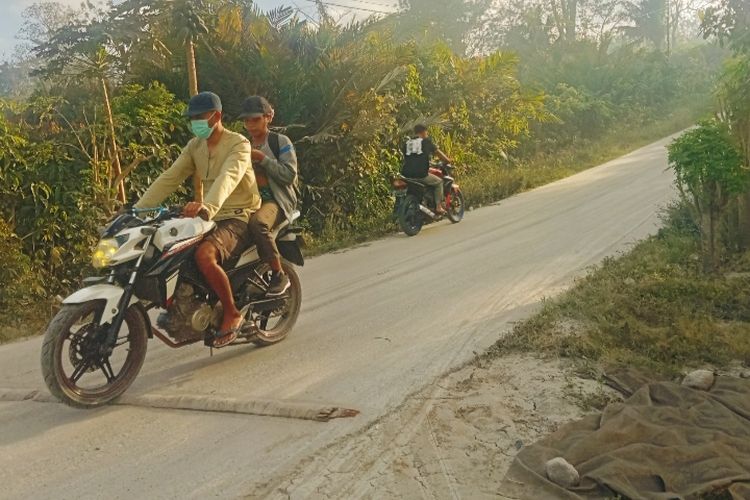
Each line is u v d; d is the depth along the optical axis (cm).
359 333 577
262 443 389
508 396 428
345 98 1138
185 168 513
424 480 343
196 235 477
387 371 483
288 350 546
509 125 1772
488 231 1018
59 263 823
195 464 370
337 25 1220
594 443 353
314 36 1173
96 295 433
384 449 374
